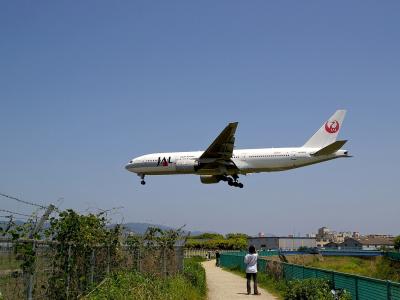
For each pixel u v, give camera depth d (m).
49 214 10.40
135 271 16.92
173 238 22.16
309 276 20.92
